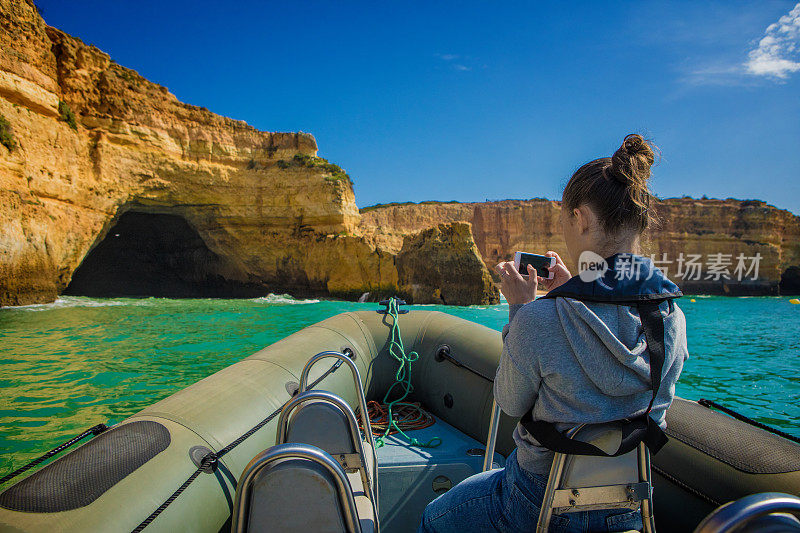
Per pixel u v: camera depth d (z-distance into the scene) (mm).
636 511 988
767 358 9859
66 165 19391
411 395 3381
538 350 917
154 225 26938
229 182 26453
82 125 21062
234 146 27047
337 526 1051
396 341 3387
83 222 20203
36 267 17734
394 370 3344
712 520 687
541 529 954
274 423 2289
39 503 1325
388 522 2285
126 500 1457
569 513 958
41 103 18219
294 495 1045
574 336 899
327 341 3158
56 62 20094
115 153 21859
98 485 1463
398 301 3643
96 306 18344
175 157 24609
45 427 5109
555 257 1215
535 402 995
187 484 1636
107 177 21375
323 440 1466
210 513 1716
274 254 27969
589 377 894
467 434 2887
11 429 5043
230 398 2250
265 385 2471
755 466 1489
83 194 20219
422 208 62188
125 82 22734
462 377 2980
